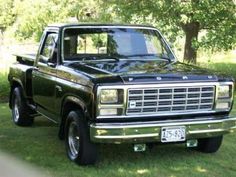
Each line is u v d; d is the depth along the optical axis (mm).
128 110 5977
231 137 8164
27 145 7492
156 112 6133
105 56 7289
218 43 13484
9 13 20672
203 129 6344
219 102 6551
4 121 9383
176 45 15289
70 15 16375
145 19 14539
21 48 20562
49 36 7574
